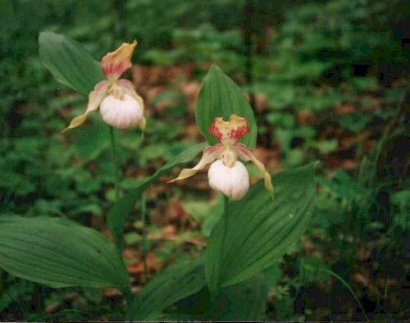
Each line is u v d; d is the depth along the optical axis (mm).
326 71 1094
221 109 493
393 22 1062
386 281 603
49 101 979
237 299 519
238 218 514
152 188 825
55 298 604
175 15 1317
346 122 914
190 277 521
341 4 1223
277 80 1078
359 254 637
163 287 518
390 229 637
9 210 689
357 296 597
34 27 1184
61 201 727
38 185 741
